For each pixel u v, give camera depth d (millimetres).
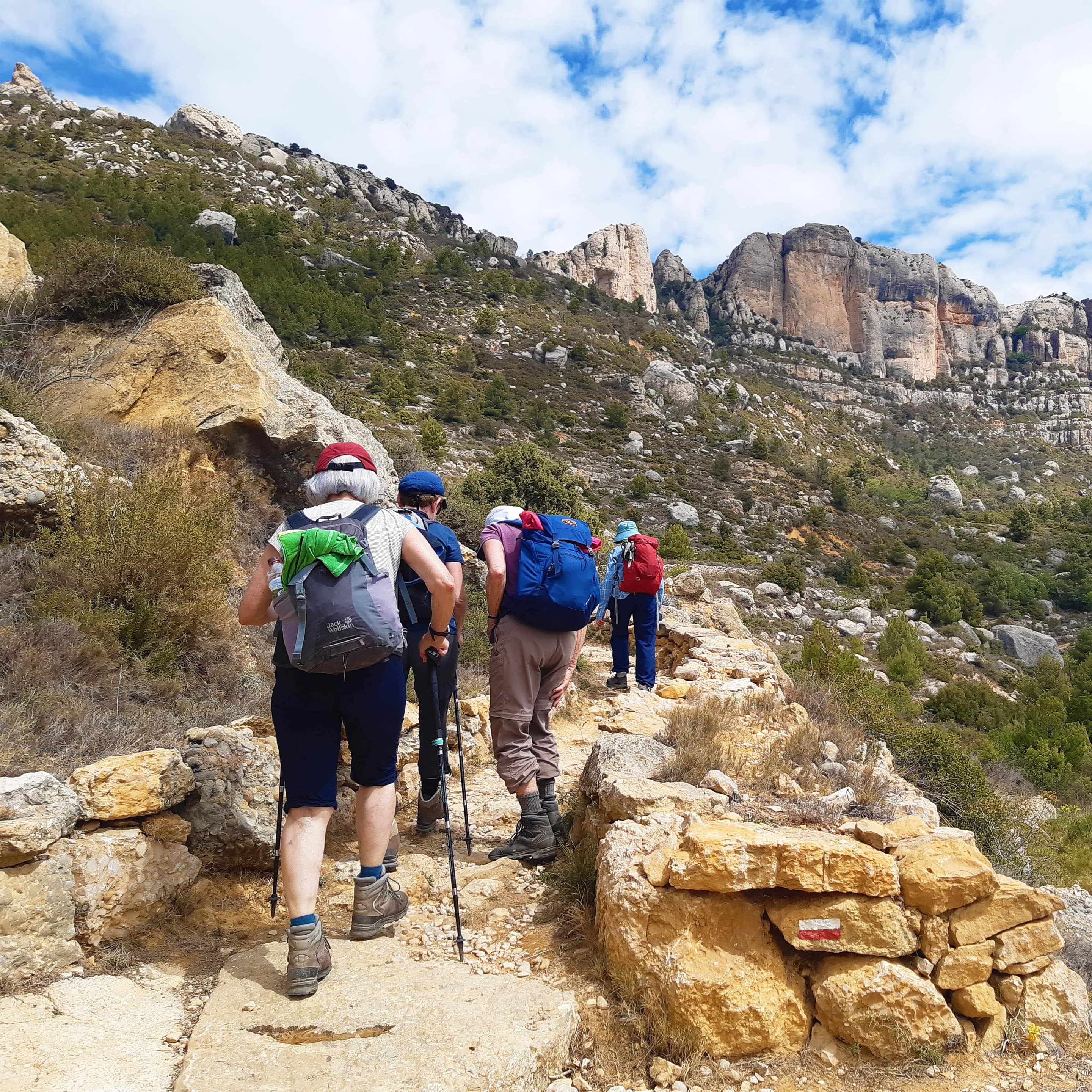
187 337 8742
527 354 96125
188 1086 1962
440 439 50531
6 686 4035
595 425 81062
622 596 7230
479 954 2896
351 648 2453
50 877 2562
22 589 5156
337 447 2924
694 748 4000
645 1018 2537
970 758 8984
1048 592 69125
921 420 167875
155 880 2900
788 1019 2541
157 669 4969
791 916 2615
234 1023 2262
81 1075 2000
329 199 125250
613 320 126688
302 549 2508
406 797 4570
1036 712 26547
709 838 2682
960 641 48719
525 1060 2154
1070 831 13336
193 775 3232
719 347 175875
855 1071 2461
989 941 2605
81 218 62312
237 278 12383
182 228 79938
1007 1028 2574
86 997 2387
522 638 3688
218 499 6973
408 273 110625
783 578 46594
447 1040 2197
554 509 35094
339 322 80438
